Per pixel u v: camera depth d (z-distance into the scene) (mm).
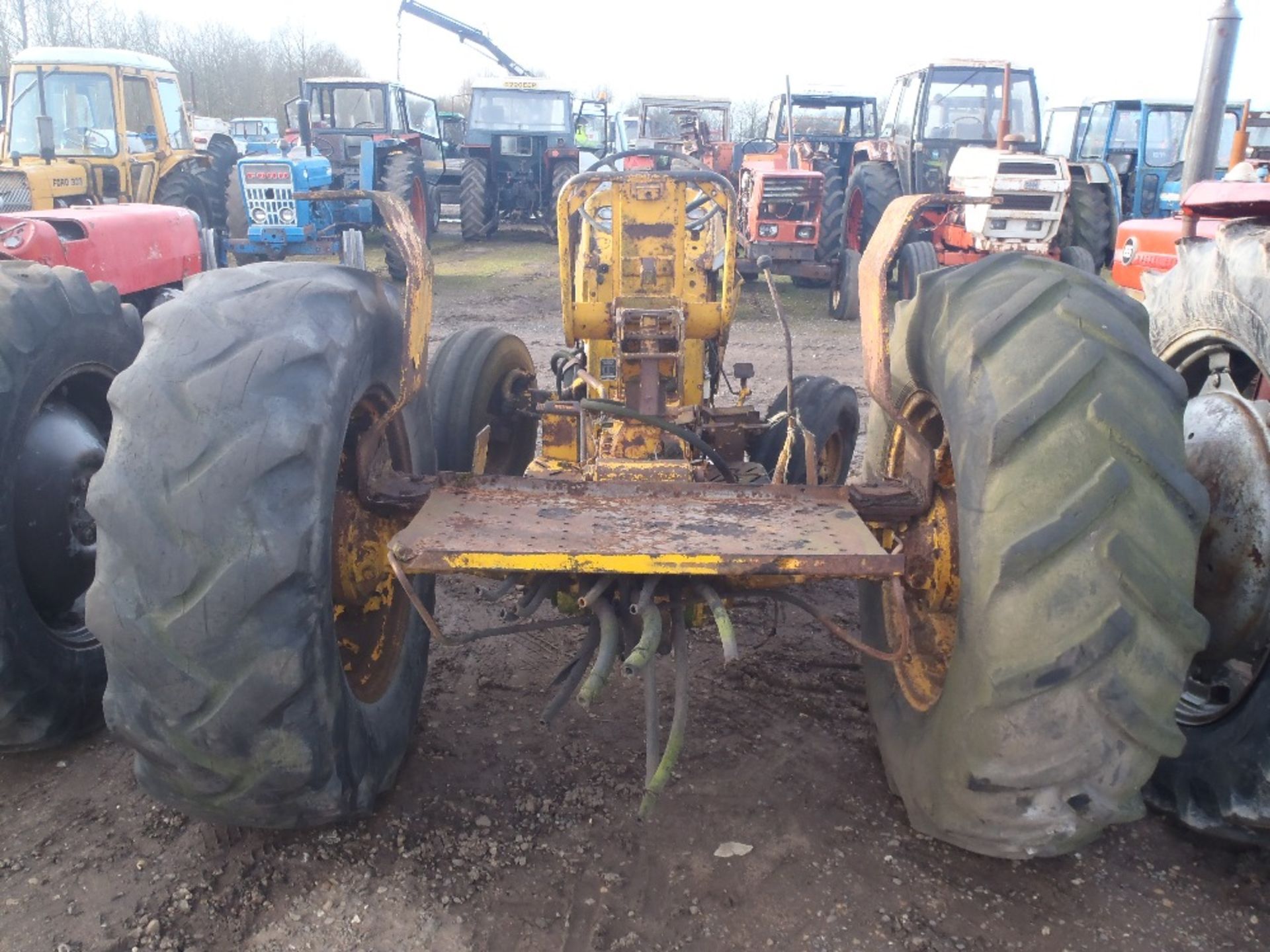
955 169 11953
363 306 2391
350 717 2365
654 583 2254
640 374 3824
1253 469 2717
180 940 2348
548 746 3148
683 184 4059
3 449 2730
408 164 15188
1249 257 2918
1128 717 2027
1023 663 2031
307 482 2061
